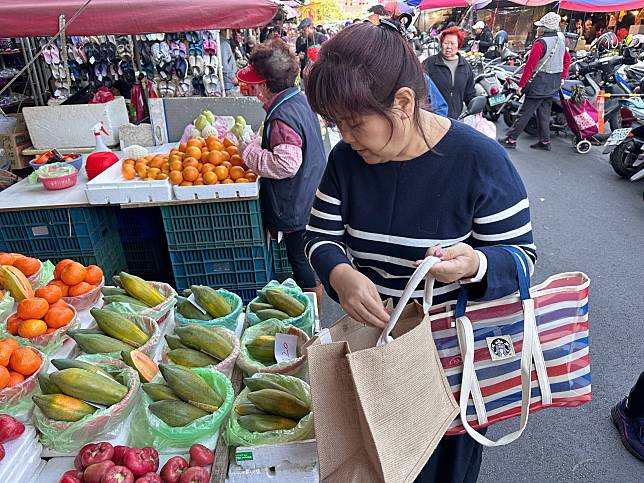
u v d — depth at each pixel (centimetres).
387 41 96
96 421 141
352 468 103
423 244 116
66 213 301
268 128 282
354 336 124
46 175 319
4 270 192
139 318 187
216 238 306
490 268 104
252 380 157
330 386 102
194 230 304
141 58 514
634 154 555
